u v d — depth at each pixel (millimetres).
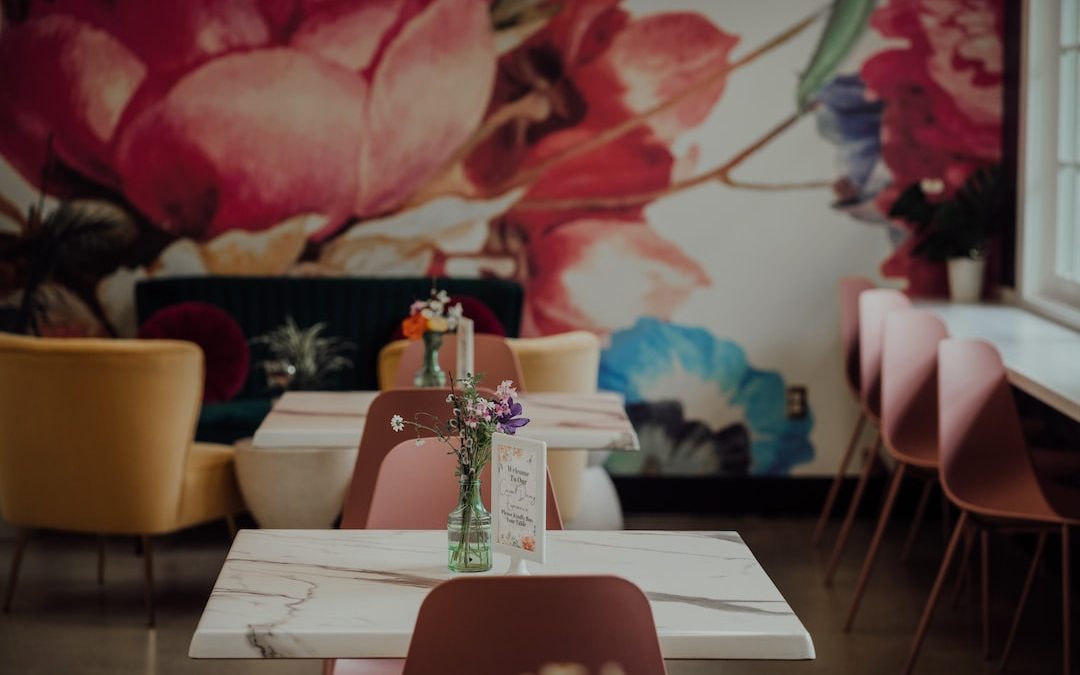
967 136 6266
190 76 6395
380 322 6395
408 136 6395
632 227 6387
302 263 6488
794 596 5102
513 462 2459
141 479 4742
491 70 6344
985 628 4395
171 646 4535
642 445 6477
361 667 2793
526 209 6406
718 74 6293
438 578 2504
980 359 4078
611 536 2789
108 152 6441
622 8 6289
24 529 4945
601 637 1958
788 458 6457
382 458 3531
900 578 5336
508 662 1961
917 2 6211
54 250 6473
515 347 4910
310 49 6363
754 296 6395
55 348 4648
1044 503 4008
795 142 6309
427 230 6445
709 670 4332
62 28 6387
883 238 6336
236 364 6219
